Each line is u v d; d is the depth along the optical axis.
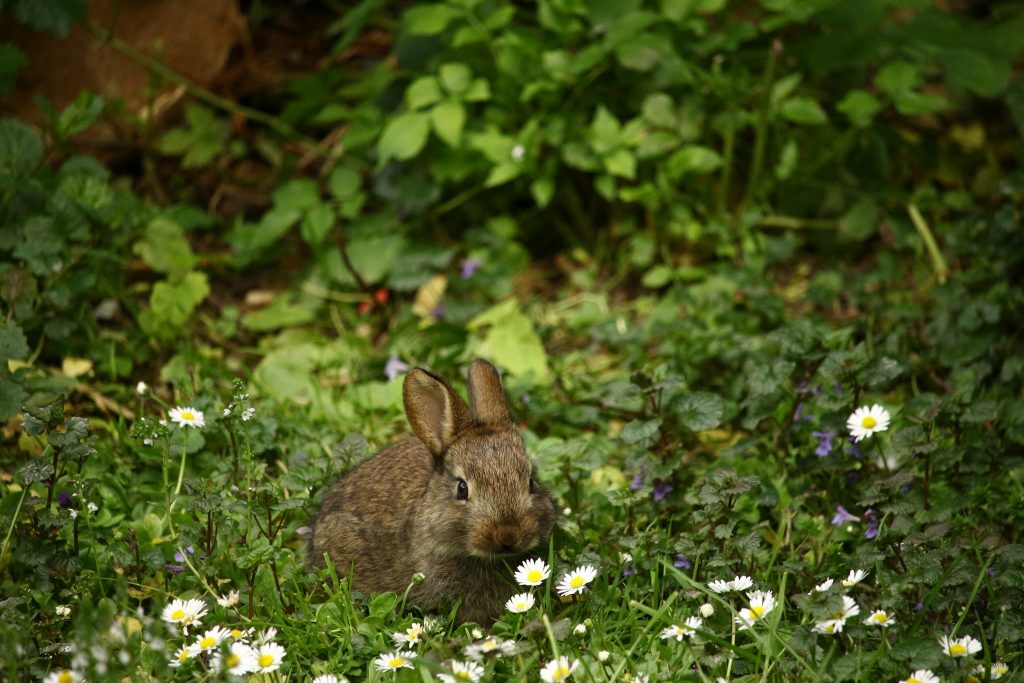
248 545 8.20
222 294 12.90
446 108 12.09
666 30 12.77
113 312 11.80
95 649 6.67
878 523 7.94
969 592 7.31
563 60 12.38
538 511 7.71
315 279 12.81
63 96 13.48
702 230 12.77
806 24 13.76
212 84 14.41
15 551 7.70
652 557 7.94
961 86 13.16
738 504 8.75
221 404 9.39
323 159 14.62
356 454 8.74
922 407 8.78
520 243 13.71
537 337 11.20
